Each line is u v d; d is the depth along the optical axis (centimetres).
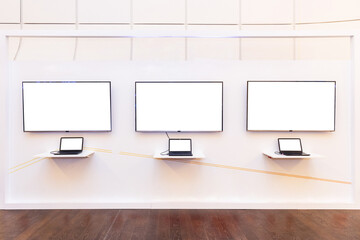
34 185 308
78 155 282
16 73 306
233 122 311
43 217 278
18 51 375
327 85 302
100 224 259
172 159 311
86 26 390
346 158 312
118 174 311
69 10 388
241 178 312
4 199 300
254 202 310
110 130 304
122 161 310
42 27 388
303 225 259
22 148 306
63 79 308
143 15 390
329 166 312
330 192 312
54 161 308
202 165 312
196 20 392
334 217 280
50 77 307
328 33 298
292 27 391
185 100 304
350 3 382
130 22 391
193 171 312
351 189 311
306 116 303
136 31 298
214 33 300
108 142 309
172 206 305
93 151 308
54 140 308
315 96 303
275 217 280
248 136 312
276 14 392
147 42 383
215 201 311
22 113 306
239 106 311
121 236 233
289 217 280
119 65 309
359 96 302
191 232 241
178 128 305
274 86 304
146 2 390
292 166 312
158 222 265
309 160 312
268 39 389
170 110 304
